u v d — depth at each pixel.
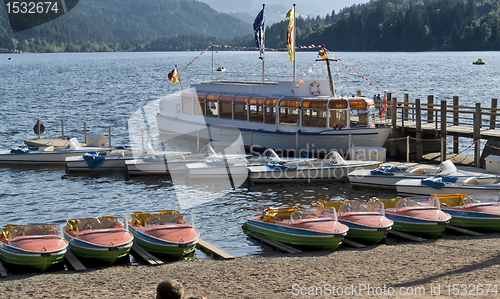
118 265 18.70
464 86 99.50
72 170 34.31
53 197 28.92
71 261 18.48
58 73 167.00
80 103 79.06
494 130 33.84
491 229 21.59
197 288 14.95
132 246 19.94
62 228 19.30
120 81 128.88
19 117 63.19
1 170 35.09
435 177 26.78
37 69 194.25
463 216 21.75
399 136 37.19
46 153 36.62
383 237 20.42
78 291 15.14
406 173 29.22
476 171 30.22
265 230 21.38
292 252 19.55
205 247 20.06
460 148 41.59
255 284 15.07
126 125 56.34
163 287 8.47
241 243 21.33
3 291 15.43
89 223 19.42
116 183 31.84
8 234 18.73
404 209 21.61
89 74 160.50
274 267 16.94
